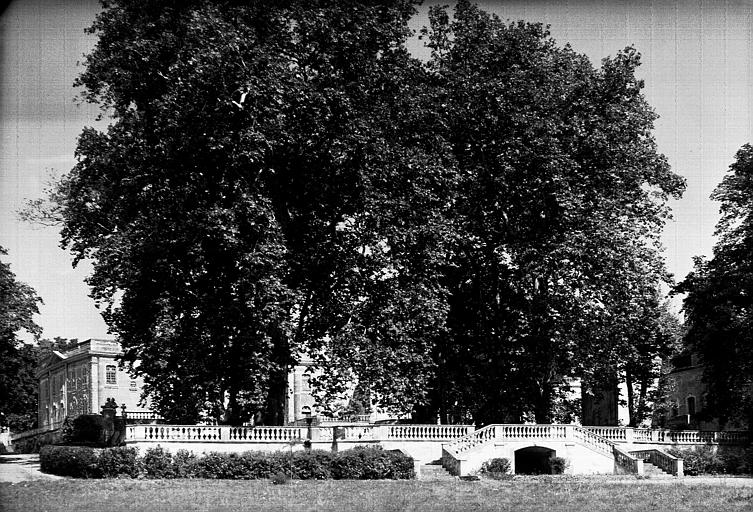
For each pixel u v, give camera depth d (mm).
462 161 50000
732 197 59156
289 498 29938
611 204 48969
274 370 40969
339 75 42719
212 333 40781
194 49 39312
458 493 32812
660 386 70375
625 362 55188
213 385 40438
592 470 49000
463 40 50938
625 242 48531
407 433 47969
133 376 46625
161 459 36594
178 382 42031
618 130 49844
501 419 53719
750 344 56812
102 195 45969
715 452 55594
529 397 53531
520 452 50688
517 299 52000
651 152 51219
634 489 35594
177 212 40844
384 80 43969
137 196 43469
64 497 28891
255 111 39875
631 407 68125
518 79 48406
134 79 42219
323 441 44469
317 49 42656
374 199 43344
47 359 104312
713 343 59875
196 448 40781
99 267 45625
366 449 40000
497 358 52156
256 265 39375
